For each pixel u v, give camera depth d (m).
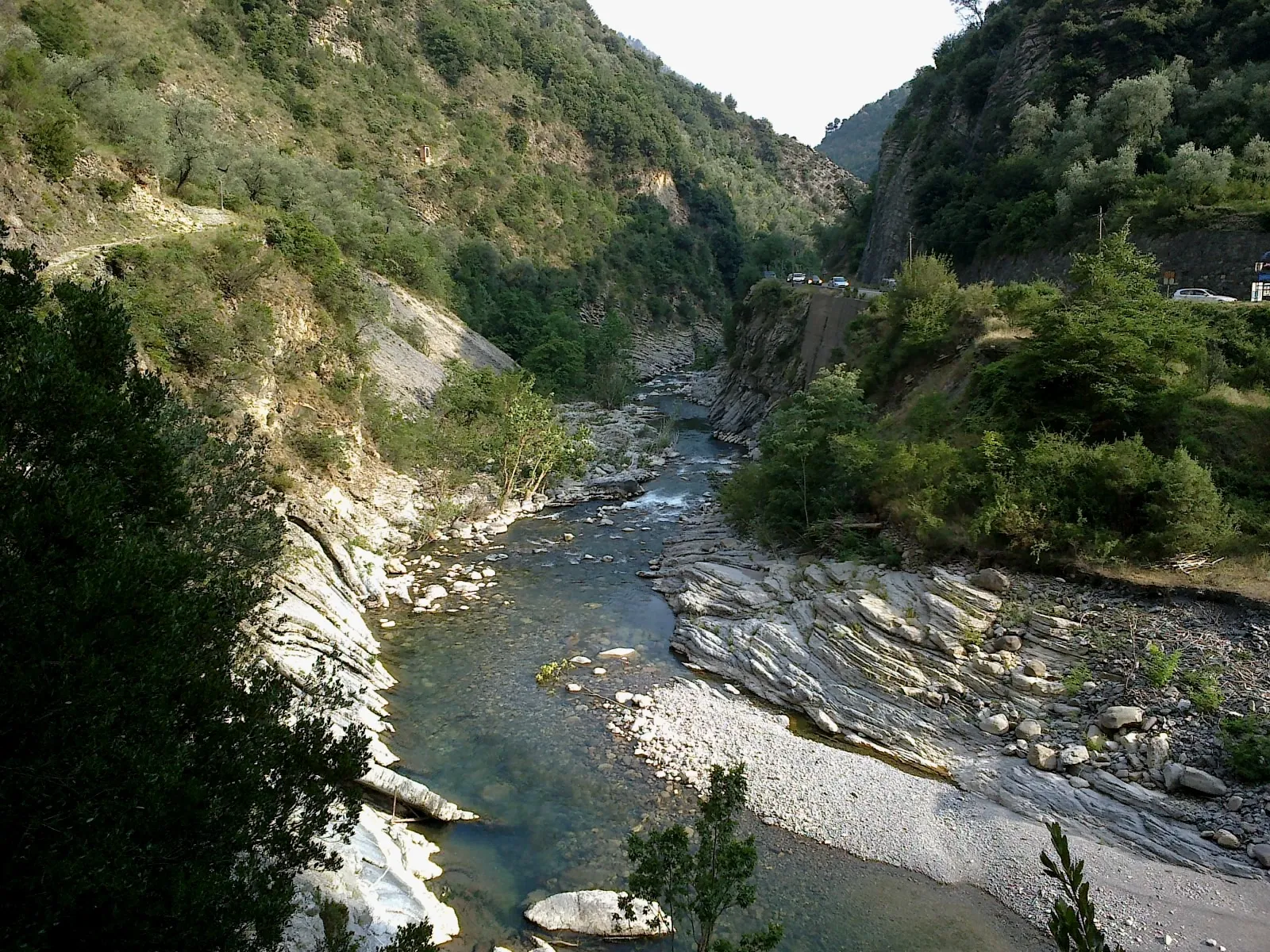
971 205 65.69
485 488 47.25
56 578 8.19
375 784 19.27
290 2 98.12
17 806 7.43
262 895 9.30
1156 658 21.66
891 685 24.28
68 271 30.84
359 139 94.38
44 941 7.25
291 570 27.95
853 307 60.25
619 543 41.56
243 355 35.66
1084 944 6.24
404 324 60.91
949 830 19.30
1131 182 49.97
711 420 76.44
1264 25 55.03
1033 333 34.44
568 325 85.25
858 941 16.11
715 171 164.38
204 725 10.07
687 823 19.47
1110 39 63.78
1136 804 19.14
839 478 34.75
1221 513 25.44
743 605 30.66
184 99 59.12
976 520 27.36
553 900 16.33
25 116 34.97
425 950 10.76
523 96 125.56
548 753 22.47
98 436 10.02
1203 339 32.34
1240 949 15.40
